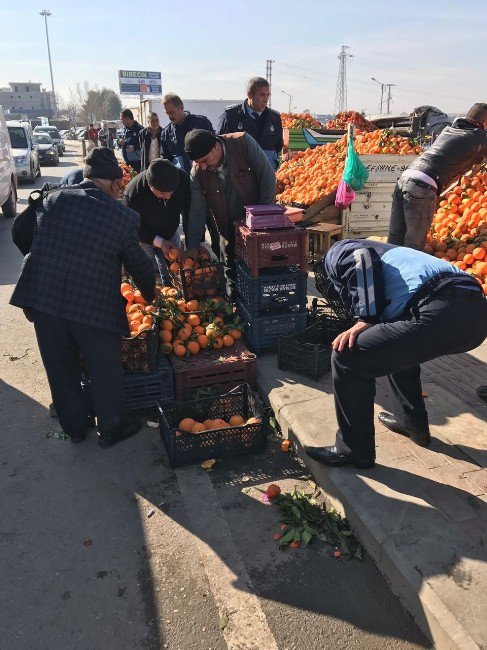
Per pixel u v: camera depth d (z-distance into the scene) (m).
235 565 2.76
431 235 6.99
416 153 9.04
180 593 2.61
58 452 3.76
